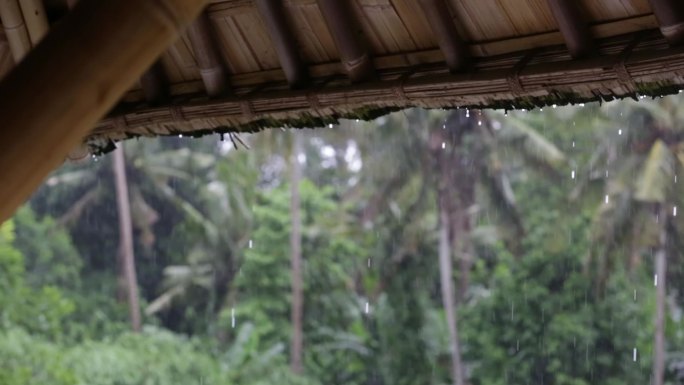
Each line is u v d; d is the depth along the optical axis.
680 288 14.17
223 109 2.26
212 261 16.34
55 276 16.23
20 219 16.34
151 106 2.40
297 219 15.45
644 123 13.48
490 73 1.89
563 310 14.34
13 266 14.05
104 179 17.06
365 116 2.12
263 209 16.16
